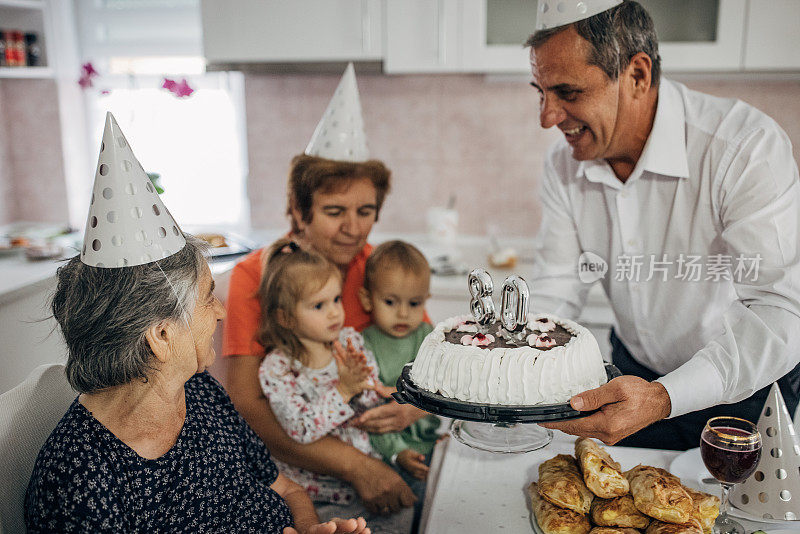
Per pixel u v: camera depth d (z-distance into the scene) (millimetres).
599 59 1059
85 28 2613
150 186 820
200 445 927
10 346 1825
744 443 821
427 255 2211
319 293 1291
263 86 2453
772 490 899
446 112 2369
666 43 1834
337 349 1292
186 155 2623
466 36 1979
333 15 2037
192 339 855
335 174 1420
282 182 2521
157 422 860
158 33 2590
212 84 2566
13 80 2553
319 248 1479
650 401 926
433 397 870
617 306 1343
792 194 1077
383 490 1295
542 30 1086
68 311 805
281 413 1293
